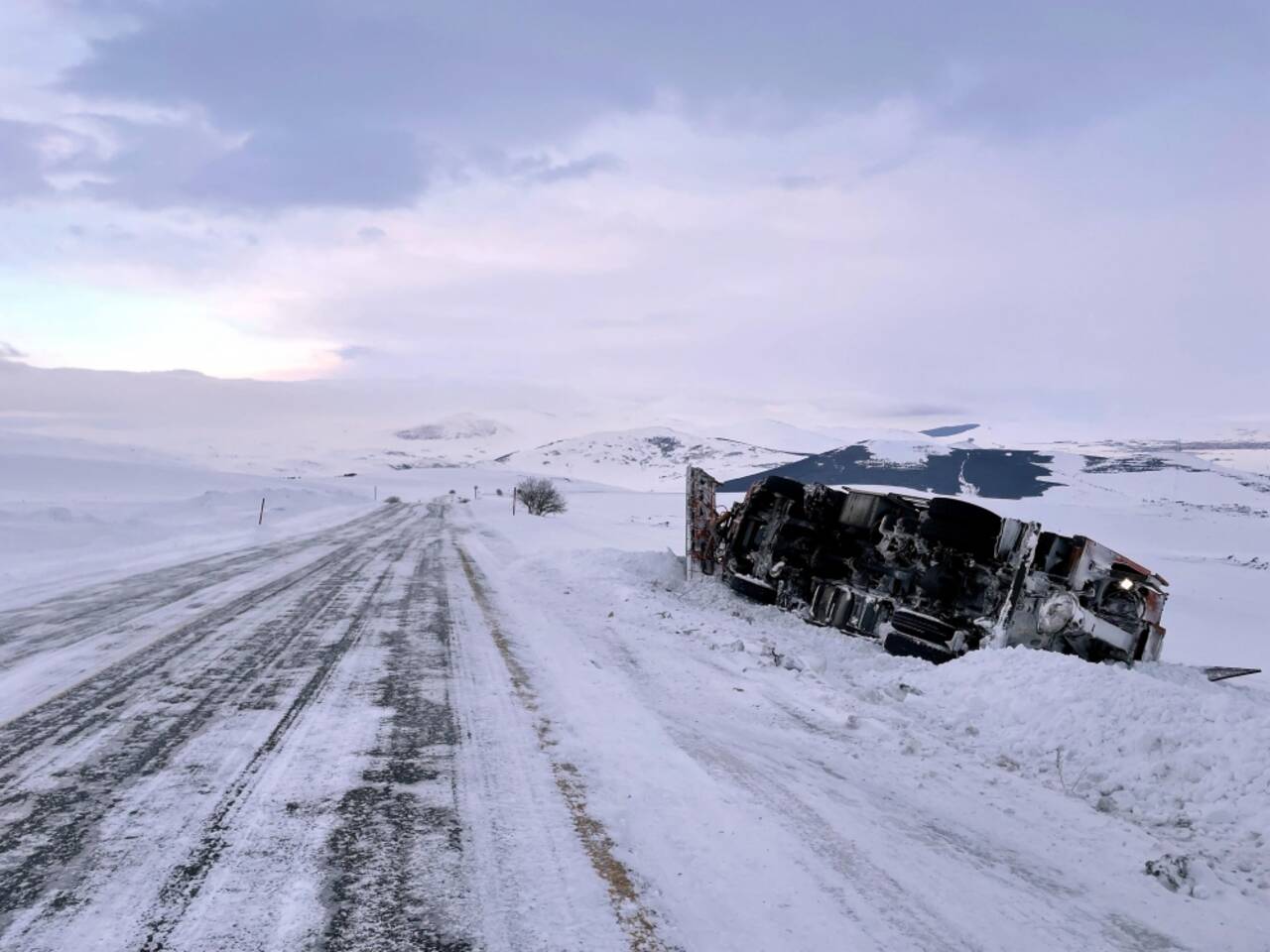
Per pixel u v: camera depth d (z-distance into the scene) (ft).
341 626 26.99
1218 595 99.60
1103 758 16.60
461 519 133.39
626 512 206.90
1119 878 11.31
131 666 19.90
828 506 35.81
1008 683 20.76
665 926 8.73
